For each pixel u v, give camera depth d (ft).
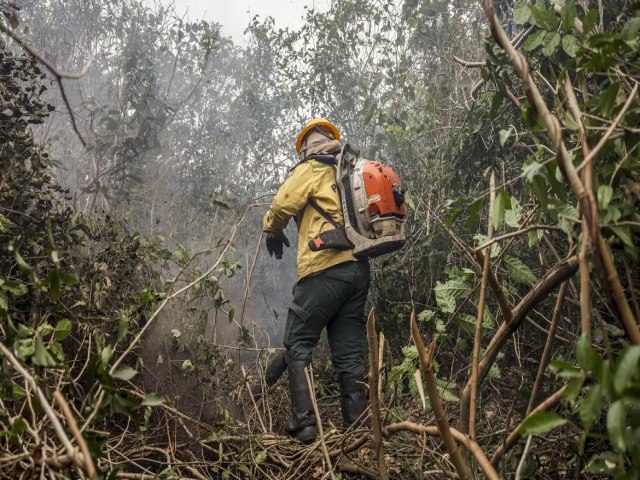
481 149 7.97
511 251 7.67
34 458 3.59
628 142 4.08
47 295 6.87
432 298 9.70
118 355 7.45
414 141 12.50
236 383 8.64
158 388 7.85
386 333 9.75
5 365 3.89
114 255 8.07
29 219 7.61
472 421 3.93
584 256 3.25
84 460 3.00
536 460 5.14
